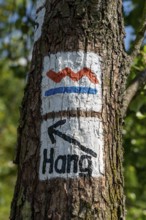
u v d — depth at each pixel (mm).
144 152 7699
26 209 3260
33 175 3299
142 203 8109
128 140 7480
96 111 3322
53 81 3373
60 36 3449
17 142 3506
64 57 3400
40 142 3322
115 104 3430
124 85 3568
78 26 3447
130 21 7309
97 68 3402
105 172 3266
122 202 3322
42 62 3473
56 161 3238
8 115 14680
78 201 3172
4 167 12422
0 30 8555
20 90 15953
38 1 3693
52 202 3188
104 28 3496
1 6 9820
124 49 3633
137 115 5996
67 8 3492
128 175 7977
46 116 3336
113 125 3387
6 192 13758
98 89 3367
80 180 3195
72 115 3281
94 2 3494
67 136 3252
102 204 3209
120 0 3660
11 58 8070
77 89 3326
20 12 7281
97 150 3266
